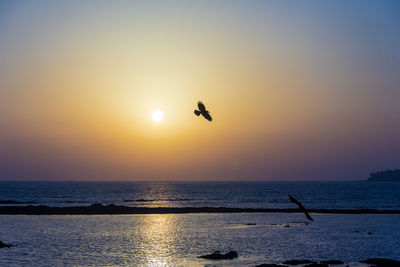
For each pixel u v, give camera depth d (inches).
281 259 1502.2
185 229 2281.0
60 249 1653.5
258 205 4584.2
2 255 1528.1
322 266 1352.1
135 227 2351.1
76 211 3216.0
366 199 5841.5
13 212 3090.6
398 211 3479.3
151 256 1542.8
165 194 7568.9
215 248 1708.9
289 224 2534.5
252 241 1876.2
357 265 1400.1
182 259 1496.1
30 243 1780.3
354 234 2108.8
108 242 1828.2
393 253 1621.6
